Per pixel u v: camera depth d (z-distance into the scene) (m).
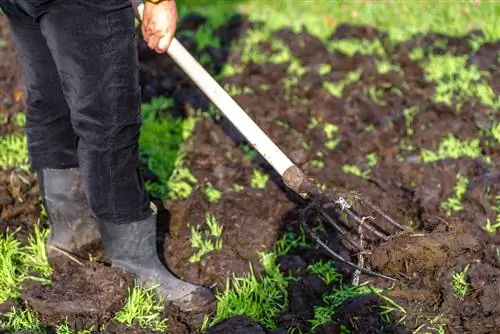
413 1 7.65
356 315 3.79
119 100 3.65
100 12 3.50
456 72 6.38
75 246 4.25
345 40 7.12
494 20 7.25
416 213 4.61
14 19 3.80
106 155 3.75
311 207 4.12
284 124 5.74
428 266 3.89
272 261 4.27
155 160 5.25
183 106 5.92
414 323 3.79
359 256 3.97
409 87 6.23
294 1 8.00
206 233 4.51
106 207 3.89
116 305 3.93
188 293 4.00
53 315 3.88
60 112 3.98
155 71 6.58
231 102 4.03
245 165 5.20
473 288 3.95
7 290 4.05
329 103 5.88
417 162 5.19
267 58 6.86
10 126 5.65
